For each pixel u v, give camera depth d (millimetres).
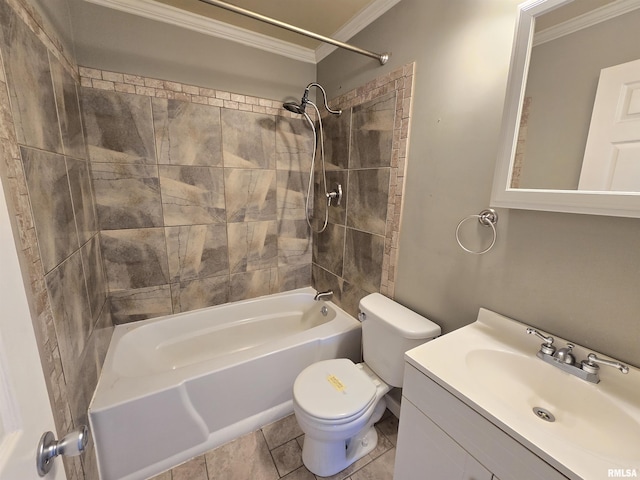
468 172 1139
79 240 1197
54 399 799
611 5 740
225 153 1901
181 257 1883
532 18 879
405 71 1360
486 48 1034
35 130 865
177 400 1267
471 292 1178
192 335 1923
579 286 866
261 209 2109
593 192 784
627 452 673
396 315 1372
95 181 1560
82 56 1450
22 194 731
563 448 604
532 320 989
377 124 1559
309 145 2201
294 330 2227
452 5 1138
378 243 1639
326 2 1501
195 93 1744
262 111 1979
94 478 1095
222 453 1366
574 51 810
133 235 1711
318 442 1239
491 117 1040
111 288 1708
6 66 723
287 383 1590
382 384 1406
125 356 1570
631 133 728
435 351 945
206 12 1620
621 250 776
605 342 825
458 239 1200
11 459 364
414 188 1388
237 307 2082
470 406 744
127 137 1604
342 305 2029
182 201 1817
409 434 964
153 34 1593
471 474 765
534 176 920
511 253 1025
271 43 1901
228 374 1385
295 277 2377
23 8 854
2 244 401
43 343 759
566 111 837
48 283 828
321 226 2205
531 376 906
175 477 1253
